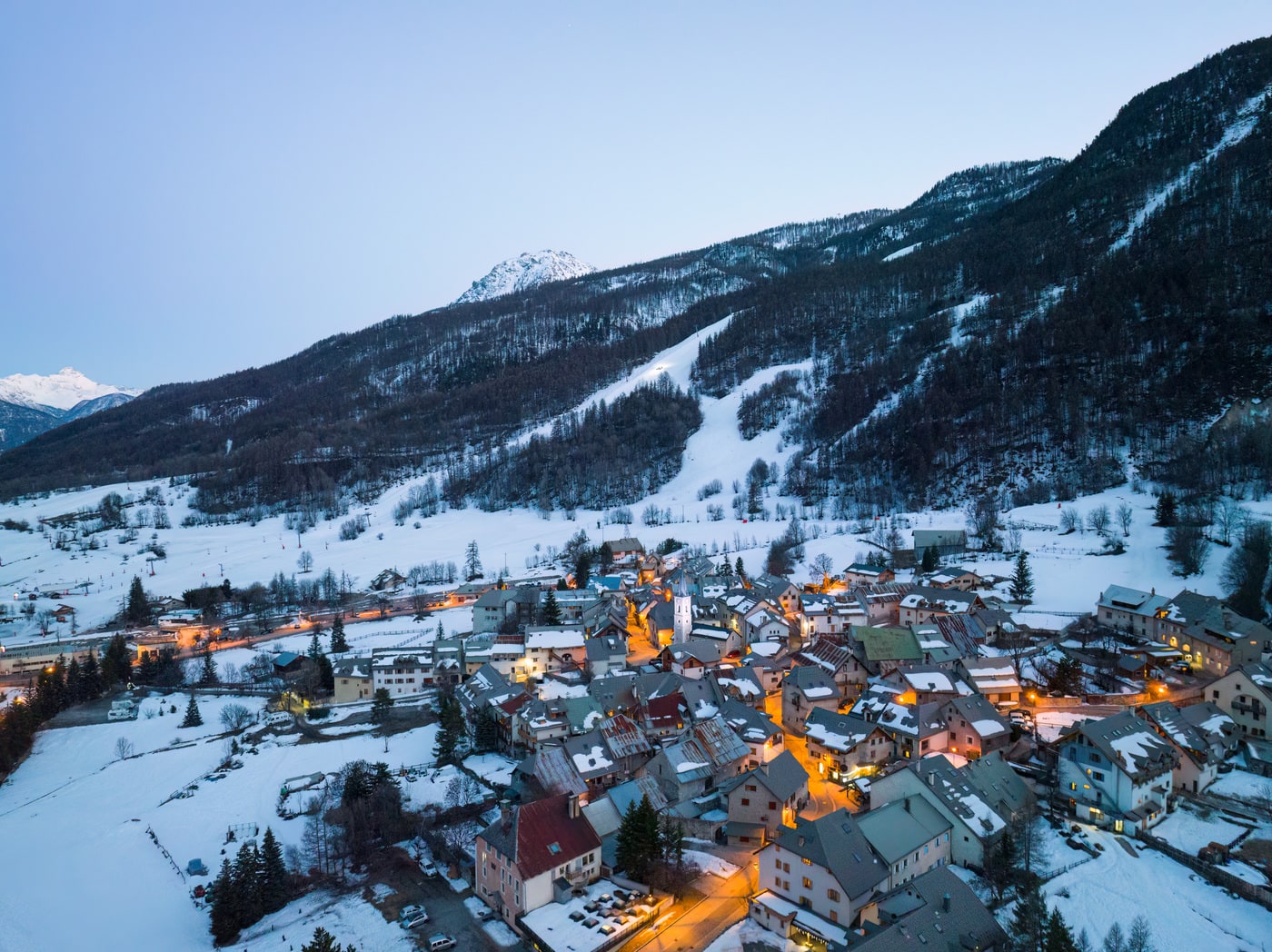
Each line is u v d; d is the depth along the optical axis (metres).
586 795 97.94
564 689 131.88
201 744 140.75
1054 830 85.50
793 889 73.31
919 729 103.00
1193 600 135.88
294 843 98.50
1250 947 65.75
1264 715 102.94
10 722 144.88
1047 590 172.50
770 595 173.12
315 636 193.25
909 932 60.31
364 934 76.94
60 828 110.69
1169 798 90.50
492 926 77.00
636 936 71.31
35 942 83.75
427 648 178.88
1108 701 117.75
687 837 90.56
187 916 86.69
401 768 117.12
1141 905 71.62
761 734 106.12
